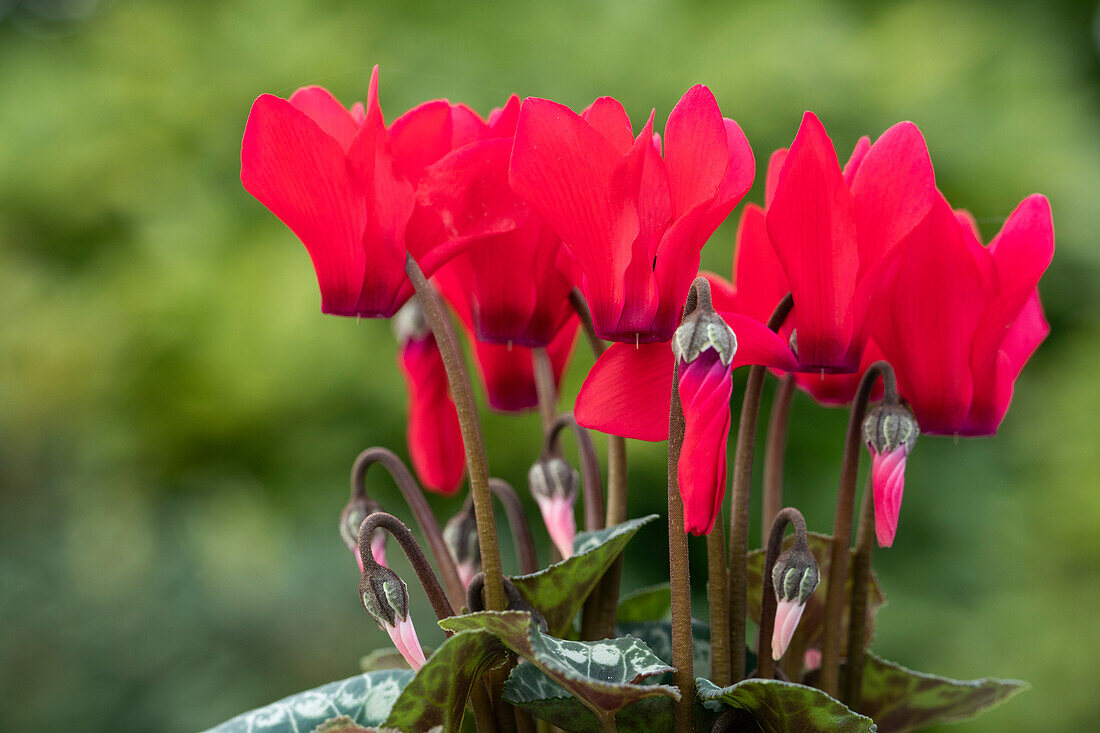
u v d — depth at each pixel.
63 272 6.52
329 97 1.22
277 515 5.94
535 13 6.13
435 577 1.19
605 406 1.16
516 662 1.23
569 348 1.58
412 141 1.22
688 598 1.12
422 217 1.21
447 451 1.60
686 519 1.01
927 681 1.39
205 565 6.41
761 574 1.46
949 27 6.41
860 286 1.15
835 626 1.30
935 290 1.23
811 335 1.16
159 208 6.09
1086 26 8.86
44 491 7.11
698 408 1.01
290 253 5.62
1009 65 6.61
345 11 6.29
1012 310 1.23
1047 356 7.06
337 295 1.19
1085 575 6.21
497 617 1.02
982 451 6.66
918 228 1.22
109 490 6.56
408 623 1.13
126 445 5.89
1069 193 6.28
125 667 6.28
